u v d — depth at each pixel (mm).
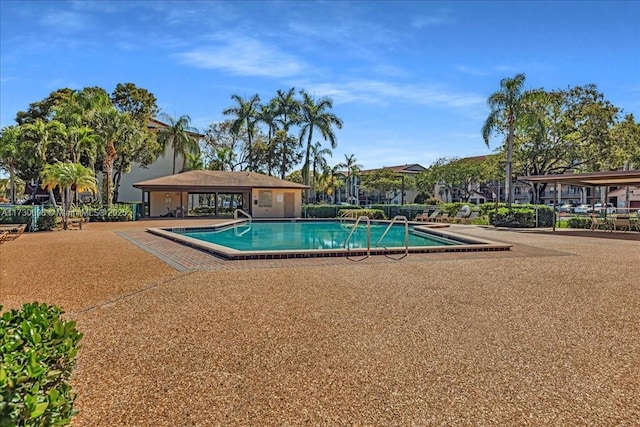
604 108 29938
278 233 20203
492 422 2646
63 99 31828
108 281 7023
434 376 3336
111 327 4559
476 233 18266
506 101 27031
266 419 2676
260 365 3543
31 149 26094
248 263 8977
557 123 30594
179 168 42062
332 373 3389
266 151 39562
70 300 5742
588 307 5473
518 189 62375
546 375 3363
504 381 3246
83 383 3172
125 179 40406
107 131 28219
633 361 3664
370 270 8195
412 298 5918
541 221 22875
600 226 20375
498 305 5551
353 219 27562
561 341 4176
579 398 2975
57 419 1694
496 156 35344
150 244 12523
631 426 2604
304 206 32688
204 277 7402
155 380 3238
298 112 38250
